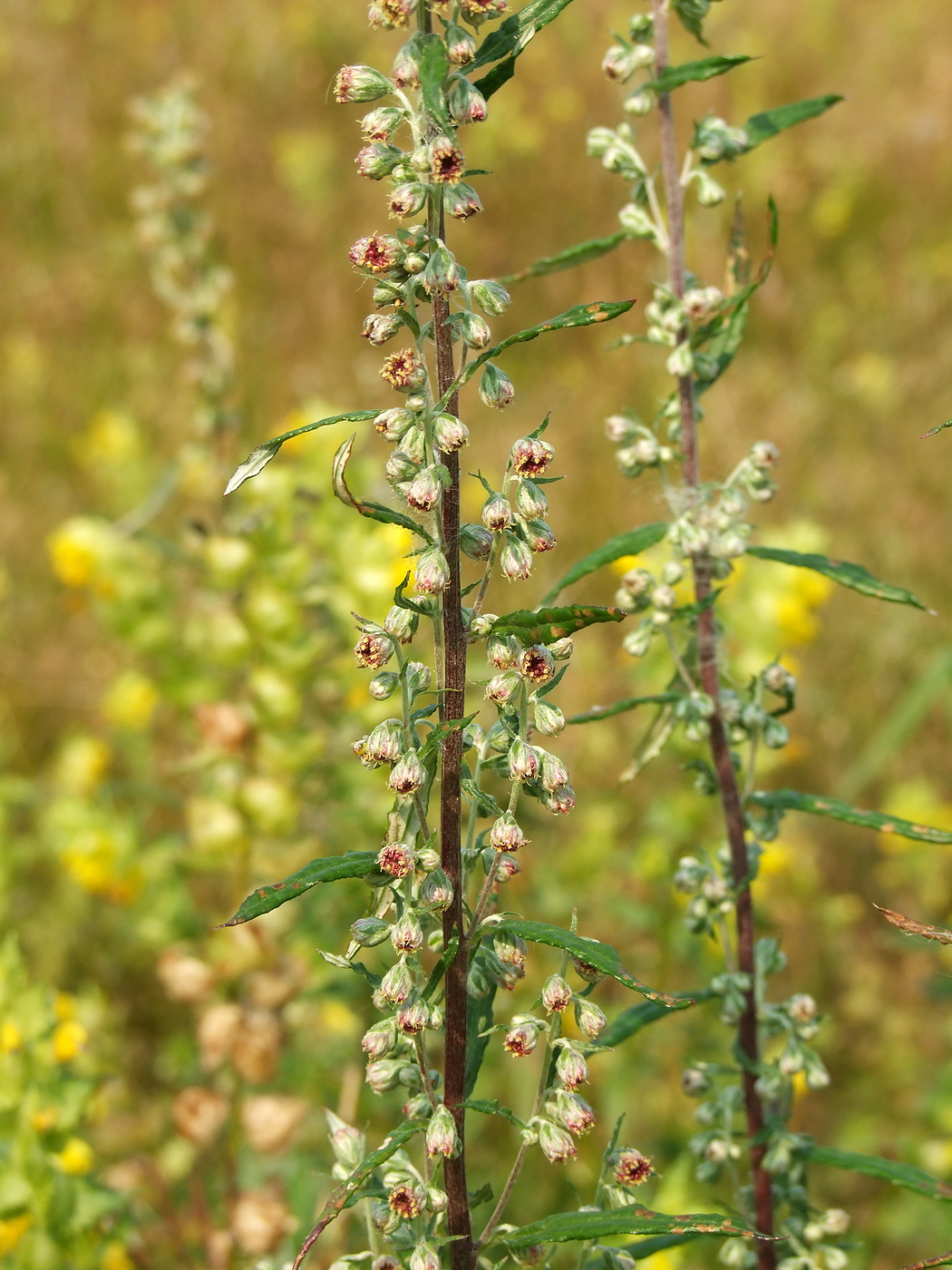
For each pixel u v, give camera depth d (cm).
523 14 174
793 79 1007
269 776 369
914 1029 452
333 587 390
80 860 390
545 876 441
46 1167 280
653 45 250
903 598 237
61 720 570
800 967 470
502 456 706
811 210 891
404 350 168
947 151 917
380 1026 175
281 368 766
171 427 729
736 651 446
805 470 707
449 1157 174
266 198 884
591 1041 182
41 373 764
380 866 172
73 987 445
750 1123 252
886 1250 379
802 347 795
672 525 246
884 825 240
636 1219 167
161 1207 350
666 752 420
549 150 935
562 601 574
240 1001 362
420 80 157
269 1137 322
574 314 160
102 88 980
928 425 731
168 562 445
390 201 163
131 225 884
